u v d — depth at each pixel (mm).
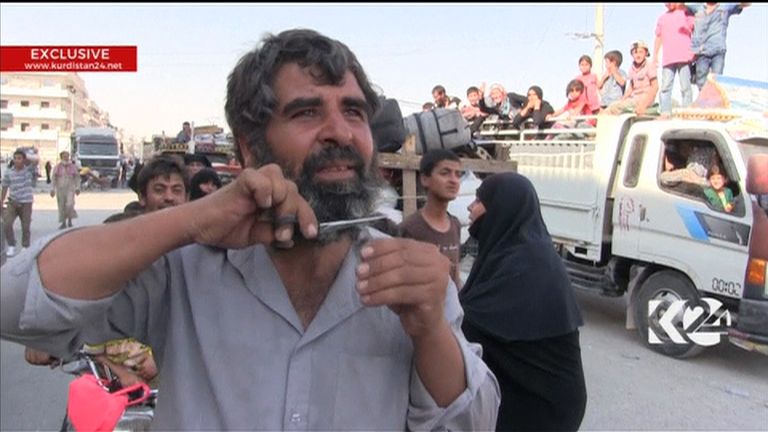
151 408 2092
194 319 1193
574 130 6934
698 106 5117
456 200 6621
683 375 3096
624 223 5934
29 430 3779
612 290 6094
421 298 1059
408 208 5410
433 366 1148
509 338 2258
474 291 2447
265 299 1188
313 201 1141
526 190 2506
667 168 5578
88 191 28188
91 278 1014
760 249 3273
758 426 2260
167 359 1224
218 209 1017
